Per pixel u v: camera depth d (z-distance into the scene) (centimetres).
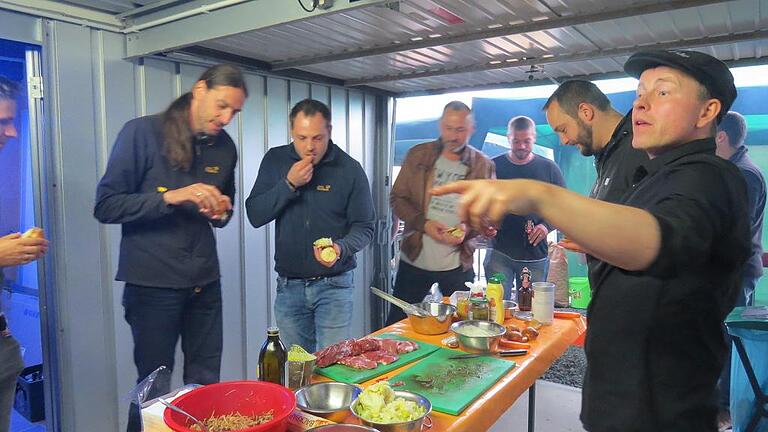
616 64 334
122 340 278
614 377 117
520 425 307
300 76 357
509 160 379
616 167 180
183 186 232
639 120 116
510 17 245
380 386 142
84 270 261
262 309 350
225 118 230
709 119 111
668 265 89
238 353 335
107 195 215
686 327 109
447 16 242
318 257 248
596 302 122
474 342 193
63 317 254
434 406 147
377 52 295
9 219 257
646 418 112
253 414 129
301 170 254
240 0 222
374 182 443
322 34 271
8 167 253
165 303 225
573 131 216
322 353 180
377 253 445
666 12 232
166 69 290
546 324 235
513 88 393
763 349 245
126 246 223
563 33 263
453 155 329
